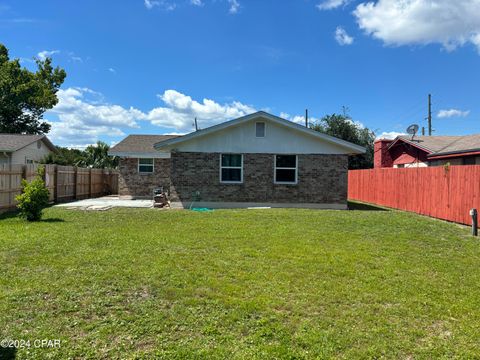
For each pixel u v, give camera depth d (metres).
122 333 3.51
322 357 3.17
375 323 3.89
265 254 6.54
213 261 5.98
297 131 15.50
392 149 23.47
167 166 21.62
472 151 14.06
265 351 3.24
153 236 7.98
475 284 5.26
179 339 3.44
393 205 15.99
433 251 7.29
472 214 9.21
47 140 27.67
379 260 6.41
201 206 15.30
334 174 15.59
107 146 32.66
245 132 15.46
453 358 3.23
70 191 18.67
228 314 3.97
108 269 5.40
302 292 4.69
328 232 8.91
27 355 3.09
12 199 12.59
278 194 15.53
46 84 35.38
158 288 4.68
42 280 4.87
